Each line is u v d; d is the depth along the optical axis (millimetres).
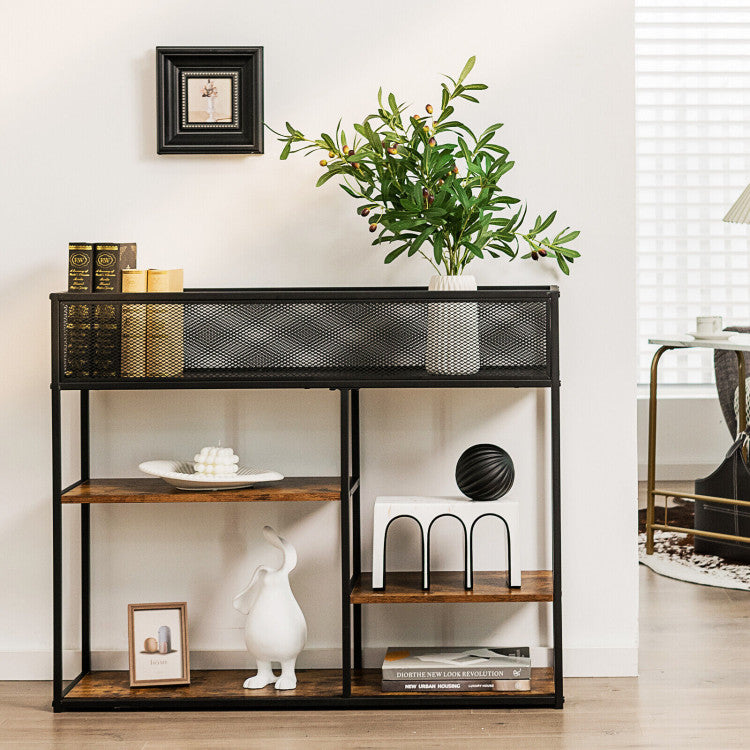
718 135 5375
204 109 2746
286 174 2777
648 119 5359
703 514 4137
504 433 2797
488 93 2756
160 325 2486
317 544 2816
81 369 2496
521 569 2791
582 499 2793
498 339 2484
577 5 2740
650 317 5418
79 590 2822
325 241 2787
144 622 2654
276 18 2756
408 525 2797
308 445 2814
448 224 2525
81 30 2758
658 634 3109
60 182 2781
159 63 2725
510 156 2758
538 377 2471
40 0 2756
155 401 2807
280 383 2475
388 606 2809
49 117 2771
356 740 2336
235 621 2824
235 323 2490
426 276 2781
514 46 2748
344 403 2490
